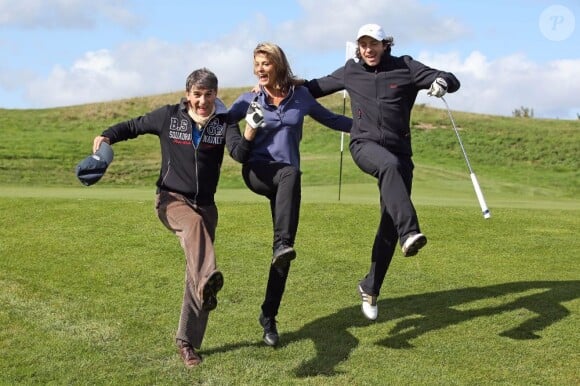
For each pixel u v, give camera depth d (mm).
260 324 5516
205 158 4723
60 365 4738
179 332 4707
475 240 8430
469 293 6363
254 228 8750
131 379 4578
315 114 5230
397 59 5301
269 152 4945
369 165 5035
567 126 37531
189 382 4570
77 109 39656
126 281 6598
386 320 5715
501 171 29828
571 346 5121
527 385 4531
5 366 4676
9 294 6098
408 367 4781
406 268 7211
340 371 4719
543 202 14414
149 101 41281
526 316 5719
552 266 7312
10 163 25453
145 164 27688
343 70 5410
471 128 36156
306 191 16297
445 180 23594
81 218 9117
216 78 4672
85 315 5695
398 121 5246
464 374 4680
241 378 4629
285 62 4984
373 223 9156
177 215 4602
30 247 7645
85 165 4488
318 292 6445
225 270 7051
